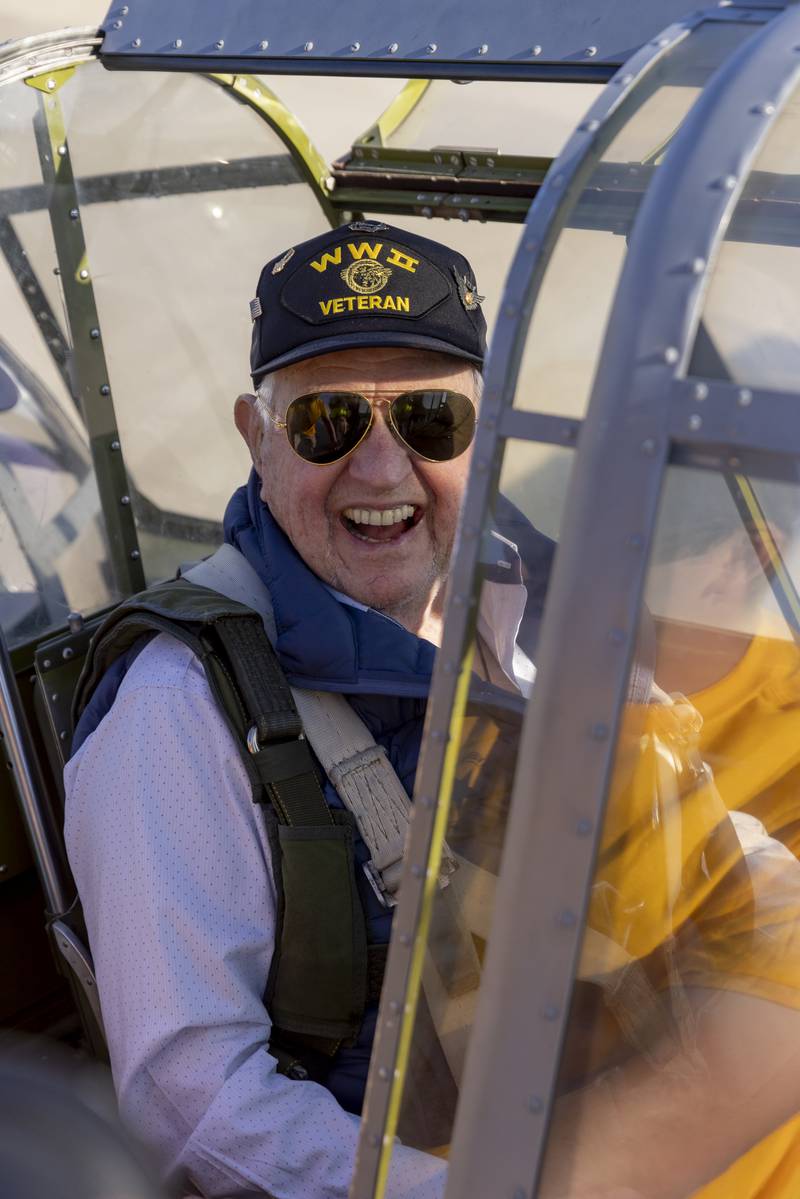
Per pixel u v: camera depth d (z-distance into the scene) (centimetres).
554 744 86
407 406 156
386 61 133
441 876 104
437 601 171
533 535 97
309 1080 139
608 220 96
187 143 185
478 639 97
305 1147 131
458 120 203
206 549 202
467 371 161
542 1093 90
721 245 105
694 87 101
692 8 117
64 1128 112
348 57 136
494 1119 92
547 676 86
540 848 88
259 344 161
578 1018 104
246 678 142
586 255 95
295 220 210
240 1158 131
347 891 139
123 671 153
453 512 164
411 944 96
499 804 103
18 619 166
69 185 167
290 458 157
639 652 114
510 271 92
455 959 106
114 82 169
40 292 165
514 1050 90
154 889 137
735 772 137
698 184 87
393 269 156
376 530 162
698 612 123
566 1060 100
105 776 144
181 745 142
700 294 84
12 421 162
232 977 137
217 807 142
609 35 121
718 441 81
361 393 154
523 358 91
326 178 212
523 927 89
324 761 143
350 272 155
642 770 120
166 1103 137
